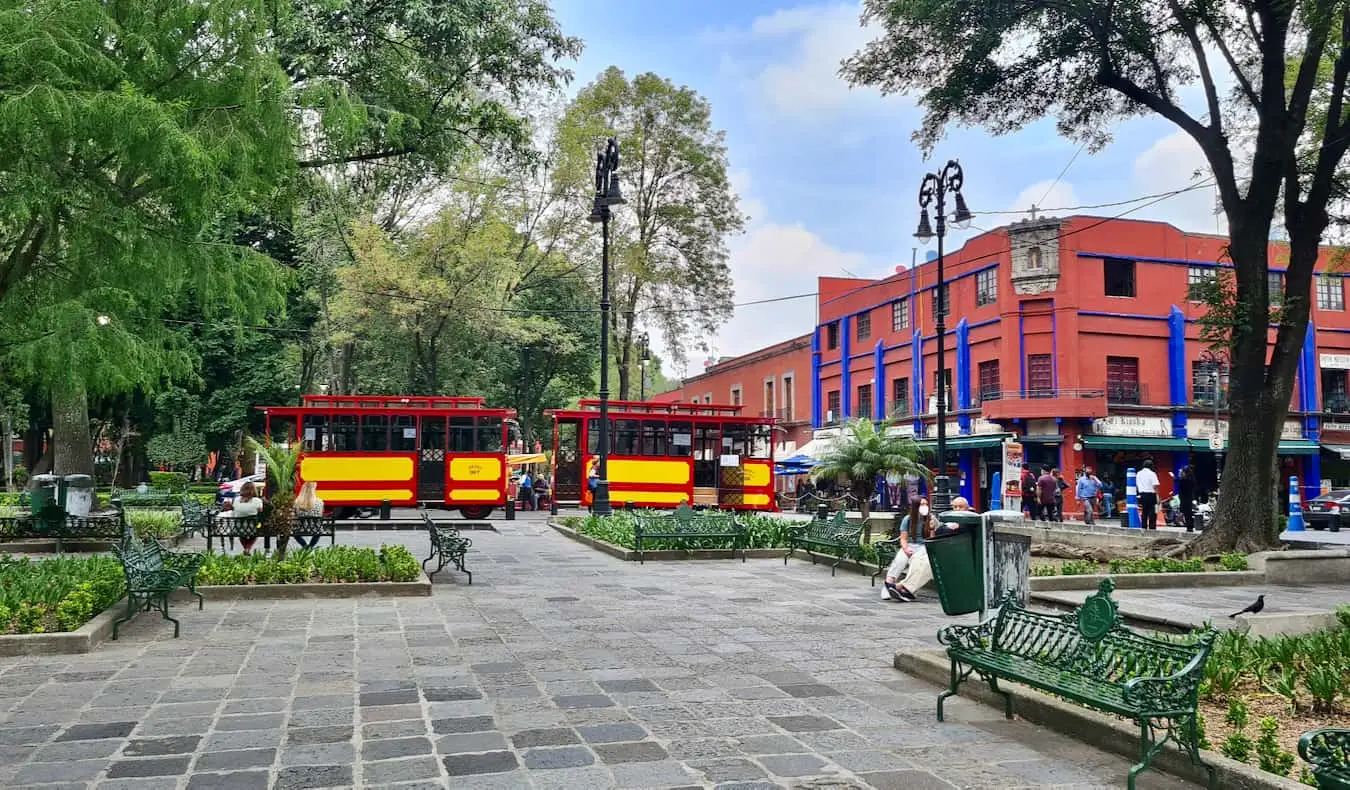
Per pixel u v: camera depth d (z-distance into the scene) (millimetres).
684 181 41406
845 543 14188
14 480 43812
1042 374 34031
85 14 9039
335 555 12172
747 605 10891
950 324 37875
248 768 4949
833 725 5832
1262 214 16484
